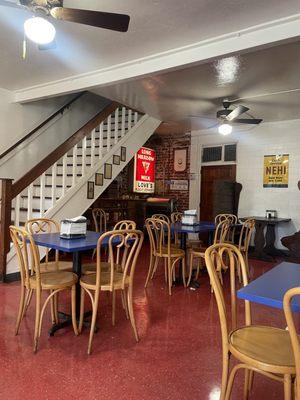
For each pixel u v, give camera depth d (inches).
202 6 94.1
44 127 213.3
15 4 79.3
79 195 181.0
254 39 107.7
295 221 238.8
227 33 110.2
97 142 223.0
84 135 180.5
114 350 90.0
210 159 285.6
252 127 259.6
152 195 319.9
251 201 259.8
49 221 139.2
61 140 228.2
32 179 155.6
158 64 131.2
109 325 106.7
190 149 299.6
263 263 208.5
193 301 133.5
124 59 134.3
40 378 75.4
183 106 210.5
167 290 147.6
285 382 52.1
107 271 110.0
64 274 103.1
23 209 174.7
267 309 124.9
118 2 92.7
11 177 191.9
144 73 135.3
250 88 169.8
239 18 100.3
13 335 96.6
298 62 134.0
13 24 106.2
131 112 225.1
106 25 85.0
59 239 105.5
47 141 216.5
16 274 151.5
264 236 238.8
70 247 90.7
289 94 179.2
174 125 271.6
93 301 92.7
